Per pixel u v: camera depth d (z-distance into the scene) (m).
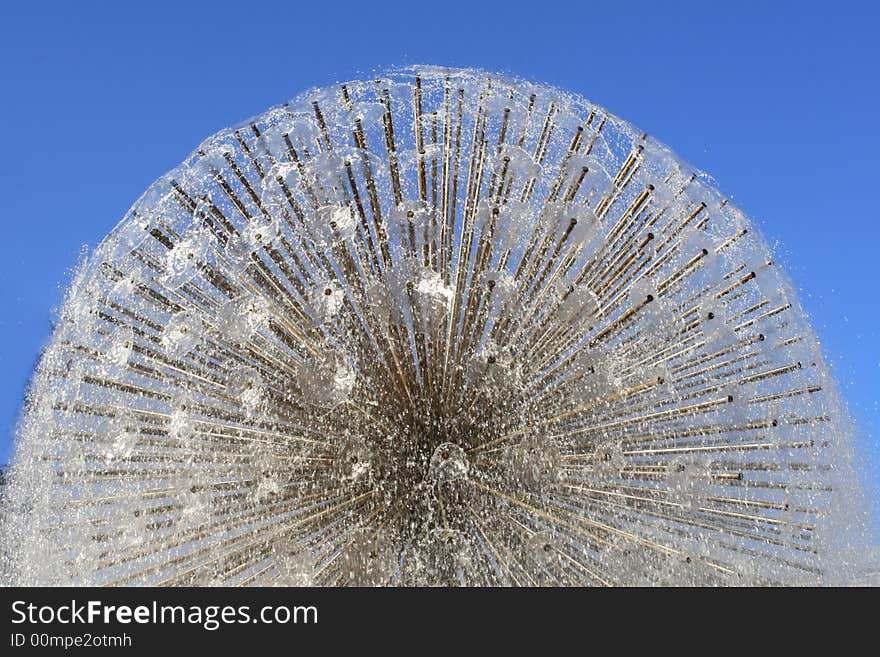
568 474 2.85
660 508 2.89
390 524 2.86
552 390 2.90
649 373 2.91
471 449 2.88
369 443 2.86
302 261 2.97
